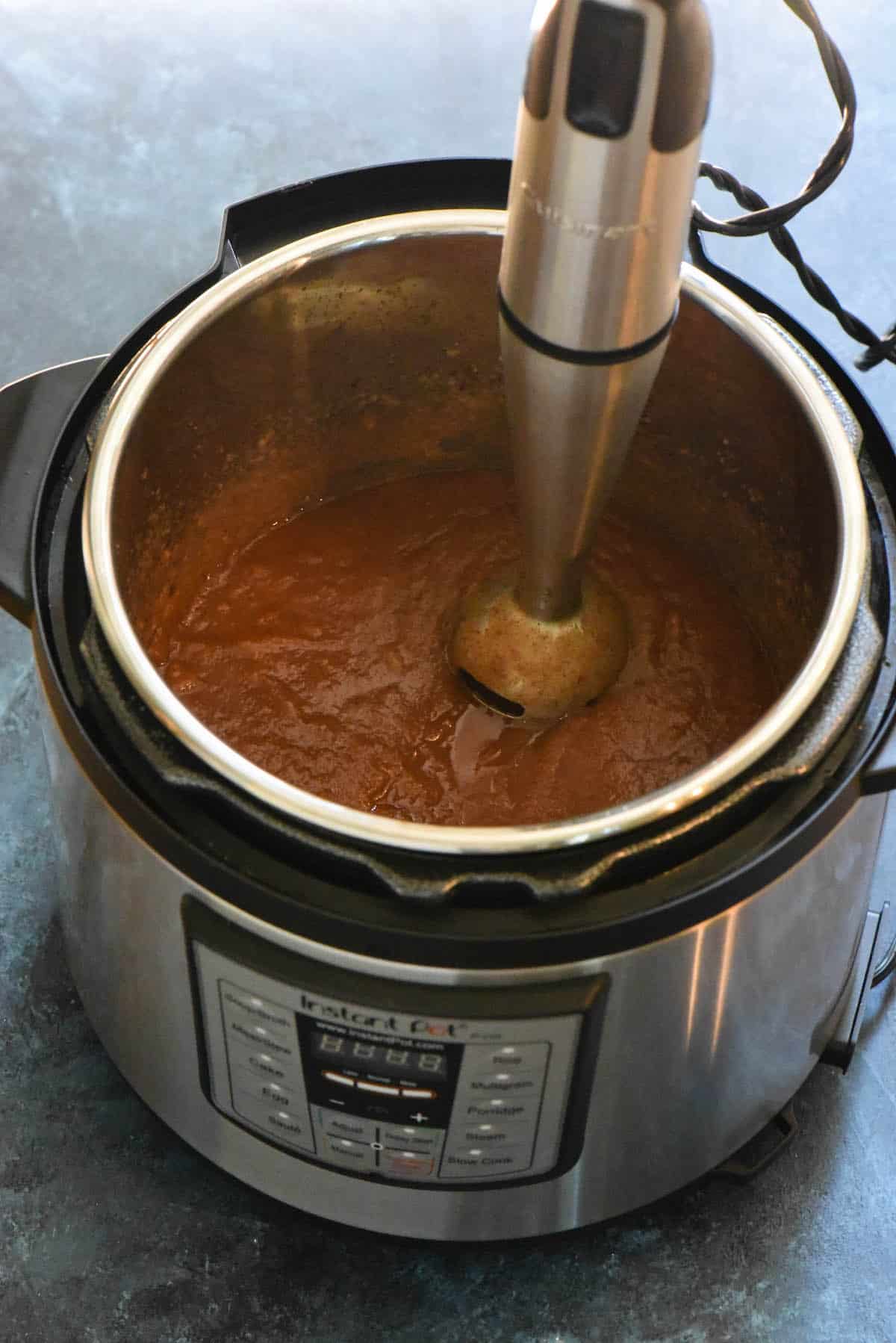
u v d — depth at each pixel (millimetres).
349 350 872
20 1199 827
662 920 606
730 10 1349
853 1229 831
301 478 954
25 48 1344
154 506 824
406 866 583
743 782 610
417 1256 820
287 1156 763
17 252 1217
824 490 736
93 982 807
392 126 1300
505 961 604
